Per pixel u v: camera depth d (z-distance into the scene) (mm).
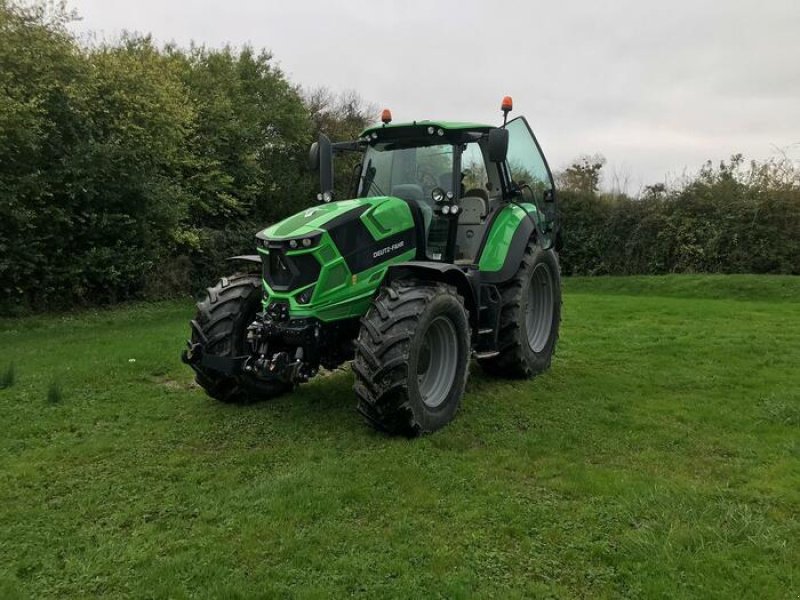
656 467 4043
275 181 22812
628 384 6070
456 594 2684
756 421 4914
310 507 3447
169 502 3582
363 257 4781
